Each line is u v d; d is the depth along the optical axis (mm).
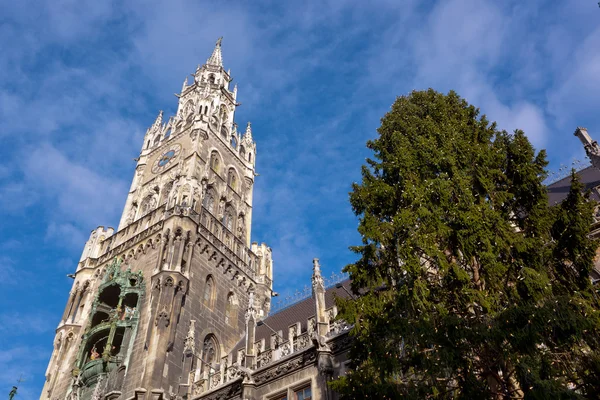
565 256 15883
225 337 36375
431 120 20578
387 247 17484
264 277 44375
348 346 23766
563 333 13367
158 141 53906
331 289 35031
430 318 14953
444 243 16922
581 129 34250
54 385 34469
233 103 61375
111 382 30688
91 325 36188
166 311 32531
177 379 30219
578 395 11883
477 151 18375
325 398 22766
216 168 48688
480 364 14734
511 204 17812
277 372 25875
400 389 14750
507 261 15891
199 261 37781
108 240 43469
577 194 16078
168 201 41281
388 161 20266
